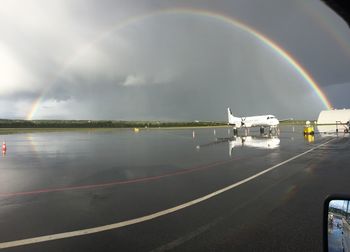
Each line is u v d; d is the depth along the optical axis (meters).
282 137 49.94
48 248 6.48
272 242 6.56
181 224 7.88
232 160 21.75
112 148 36.06
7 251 6.34
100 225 7.95
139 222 8.12
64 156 27.48
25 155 28.92
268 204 9.67
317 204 9.59
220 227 7.58
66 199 10.95
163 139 53.75
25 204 10.30
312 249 6.18
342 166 17.72
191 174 16.05
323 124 79.81
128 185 13.37
